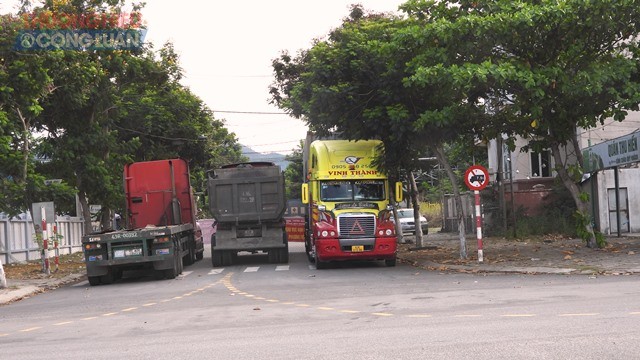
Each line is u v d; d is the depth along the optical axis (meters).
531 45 20.75
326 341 8.45
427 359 6.98
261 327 10.15
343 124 23.77
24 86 23.22
